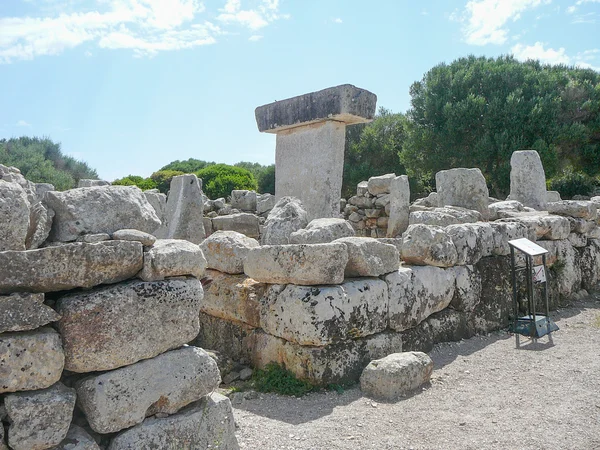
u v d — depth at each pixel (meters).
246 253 5.11
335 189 8.35
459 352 5.30
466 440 3.34
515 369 4.77
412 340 5.04
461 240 5.84
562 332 6.08
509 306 6.39
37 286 2.42
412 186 23.17
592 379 4.45
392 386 4.06
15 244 2.45
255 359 4.71
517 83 20.73
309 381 4.19
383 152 26.02
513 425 3.56
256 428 3.48
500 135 19.55
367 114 8.20
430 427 3.53
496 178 20.20
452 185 9.09
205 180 19.98
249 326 4.87
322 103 8.08
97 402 2.53
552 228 7.43
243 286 4.88
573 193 21.86
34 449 2.35
